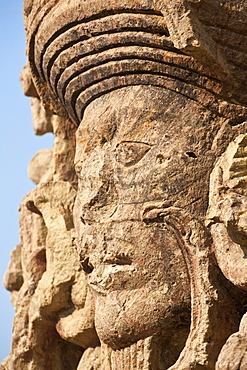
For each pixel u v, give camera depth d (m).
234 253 6.11
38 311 7.96
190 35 6.07
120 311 6.45
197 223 6.29
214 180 6.25
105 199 6.63
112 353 6.64
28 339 8.09
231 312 6.26
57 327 7.93
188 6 6.12
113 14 6.52
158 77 6.51
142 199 6.43
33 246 8.62
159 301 6.36
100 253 6.58
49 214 8.21
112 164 6.63
